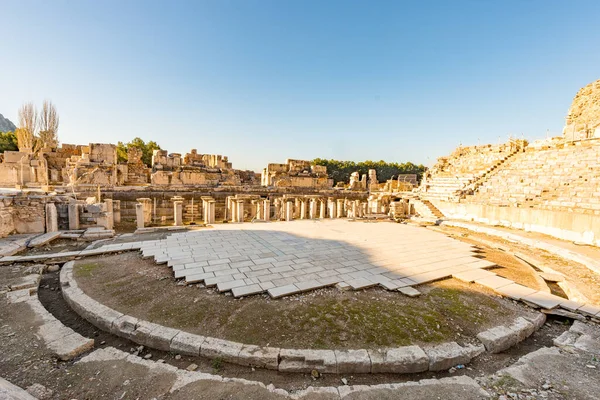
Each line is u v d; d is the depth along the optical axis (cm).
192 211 1992
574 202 1364
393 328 486
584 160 1608
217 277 683
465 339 464
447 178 2461
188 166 2598
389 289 652
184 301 566
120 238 1098
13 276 677
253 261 823
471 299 617
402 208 2178
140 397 327
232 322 491
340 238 1208
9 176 2367
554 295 659
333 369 393
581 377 378
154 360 415
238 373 391
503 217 1571
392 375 397
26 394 309
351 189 3547
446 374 405
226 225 1481
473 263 870
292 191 2559
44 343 416
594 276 808
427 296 627
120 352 405
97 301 554
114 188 1825
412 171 6312
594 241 1129
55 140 3884
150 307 537
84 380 351
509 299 630
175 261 796
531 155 2048
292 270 755
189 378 358
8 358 381
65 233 1099
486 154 2473
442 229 1574
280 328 476
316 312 536
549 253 1085
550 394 346
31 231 1073
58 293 635
